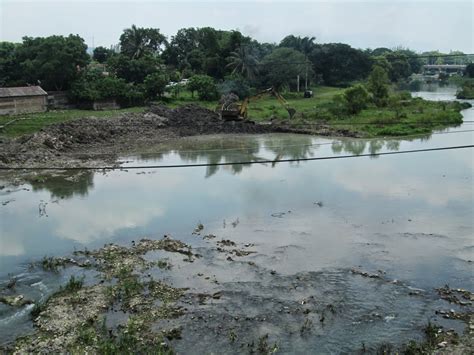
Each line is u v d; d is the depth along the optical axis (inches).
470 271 672.4
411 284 635.5
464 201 1003.9
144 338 509.7
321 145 1786.4
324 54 4542.3
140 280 648.4
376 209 957.8
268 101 3289.9
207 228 860.6
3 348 491.8
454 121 2311.8
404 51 7130.9
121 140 1827.0
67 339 506.0
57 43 2689.5
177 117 2272.4
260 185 1170.6
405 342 503.8
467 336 509.7
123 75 3282.5
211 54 3880.4
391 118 2325.3
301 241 791.1
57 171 1327.5
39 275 674.2
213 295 606.9
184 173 1321.4
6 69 2837.1
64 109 2655.0
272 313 564.4
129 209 979.3
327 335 519.2
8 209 984.9
